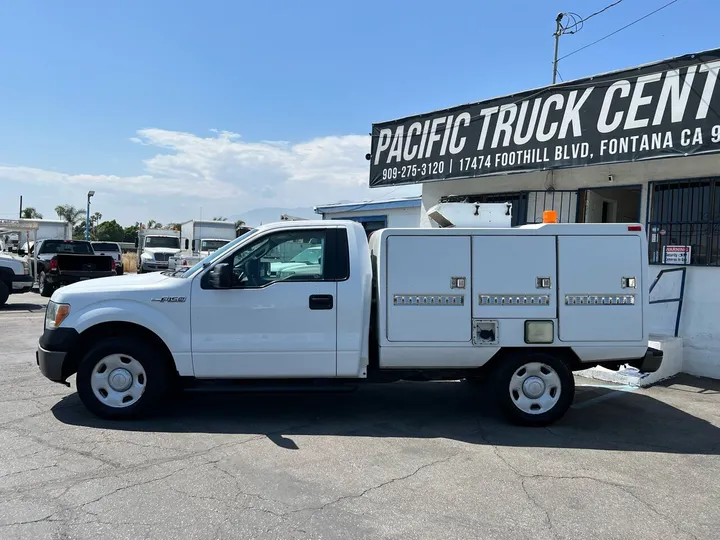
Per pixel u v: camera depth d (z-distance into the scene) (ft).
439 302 17.43
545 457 15.19
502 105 32.04
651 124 24.93
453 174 34.76
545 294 17.44
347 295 17.26
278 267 17.62
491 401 19.61
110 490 12.46
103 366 17.30
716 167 25.35
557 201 31.71
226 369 17.24
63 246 64.90
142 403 17.29
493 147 32.35
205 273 17.24
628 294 17.52
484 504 12.24
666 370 24.89
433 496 12.59
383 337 17.43
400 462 14.60
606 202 33.50
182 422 17.60
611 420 18.71
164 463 14.11
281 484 13.02
